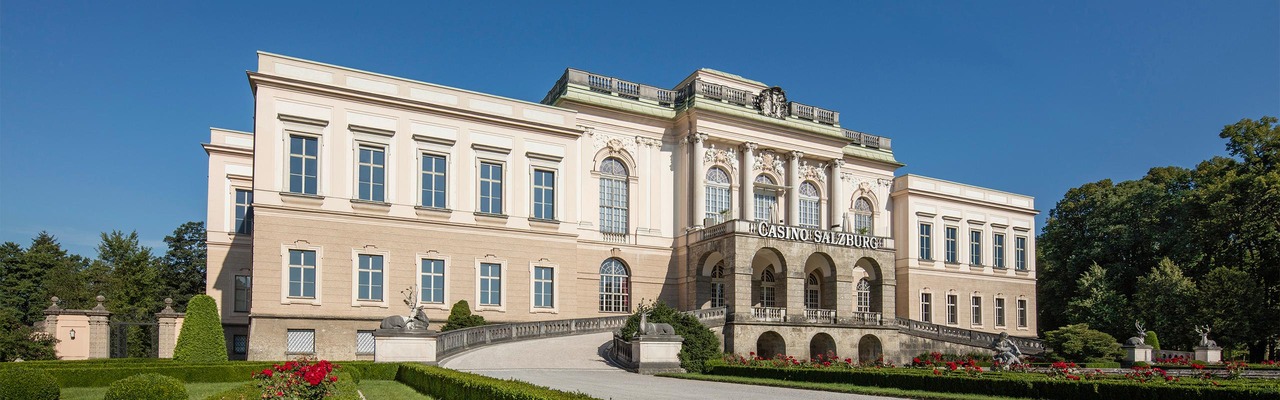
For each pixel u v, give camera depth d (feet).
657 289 184.65
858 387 95.45
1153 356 182.80
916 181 231.09
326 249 145.48
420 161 155.53
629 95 191.21
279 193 142.31
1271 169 201.36
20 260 263.08
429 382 83.15
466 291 156.56
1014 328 247.50
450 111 158.51
